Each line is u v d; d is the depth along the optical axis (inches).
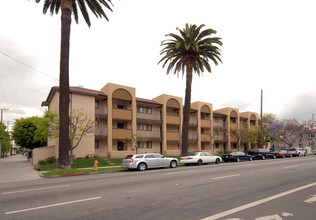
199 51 961.5
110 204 259.3
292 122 1893.5
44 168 739.4
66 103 665.6
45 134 874.1
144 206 247.4
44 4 724.7
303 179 423.5
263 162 898.1
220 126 1632.6
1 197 318.0
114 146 1133.1
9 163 1219.9
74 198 294.8
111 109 1058.1
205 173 539.2
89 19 775.1
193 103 1539.1
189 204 252.4
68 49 677.9
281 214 214.1
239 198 277.3
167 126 1392.7
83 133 867.4
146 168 711.7
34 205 264.8
